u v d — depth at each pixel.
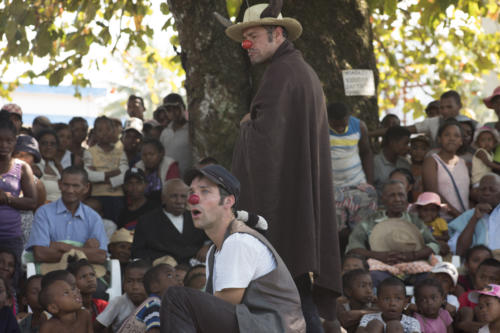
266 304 5.00
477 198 11.08
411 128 12.78
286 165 6.12
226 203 5.25
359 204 10.56
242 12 11.27
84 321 7.67
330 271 6.18
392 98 21.88
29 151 10.88
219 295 5.03
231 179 5.28
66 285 7.43
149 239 10.08
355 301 8.98
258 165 6.08
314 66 11.55
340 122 10.59
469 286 9.81
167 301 4.89
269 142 6.07
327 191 6.33
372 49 12.19
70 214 9.49
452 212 10.96
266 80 6.26
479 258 9.58
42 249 9.02
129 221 11.48
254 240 5.09
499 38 18.36
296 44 11.59
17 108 13.23
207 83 11.24
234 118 11.20
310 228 5.98
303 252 5.96
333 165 10.64
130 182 11.49
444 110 12.55
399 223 9.91
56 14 13.83
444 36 19.77
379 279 9.38
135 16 14.73
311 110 6.22
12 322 7.68
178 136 12.78
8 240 9.27
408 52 20.00
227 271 5.01
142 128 14.73
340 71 11.66
